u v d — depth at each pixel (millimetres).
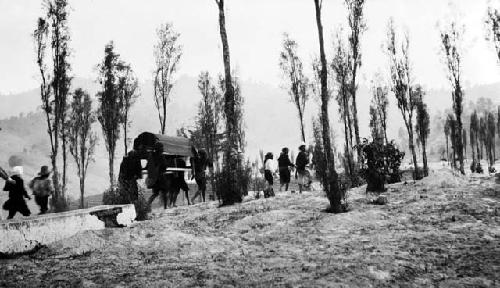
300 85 26547
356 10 20141
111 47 26078
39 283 4121
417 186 10719
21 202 10414
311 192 12156
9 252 5594
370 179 10688
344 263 4465
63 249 5766
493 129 62625
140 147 13680
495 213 6801
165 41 26125
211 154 26516
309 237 6188
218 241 6145
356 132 18359
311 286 3668
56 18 22016
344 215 7406
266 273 4191
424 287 3734
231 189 11031
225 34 11680
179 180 14312
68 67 22172
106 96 25766
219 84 28250
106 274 4379
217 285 3832
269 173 13375
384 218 7137
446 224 6379
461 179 11211
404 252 4930
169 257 5211
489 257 4500
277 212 8328
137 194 10359
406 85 22531
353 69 19391
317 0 8633
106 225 7129
